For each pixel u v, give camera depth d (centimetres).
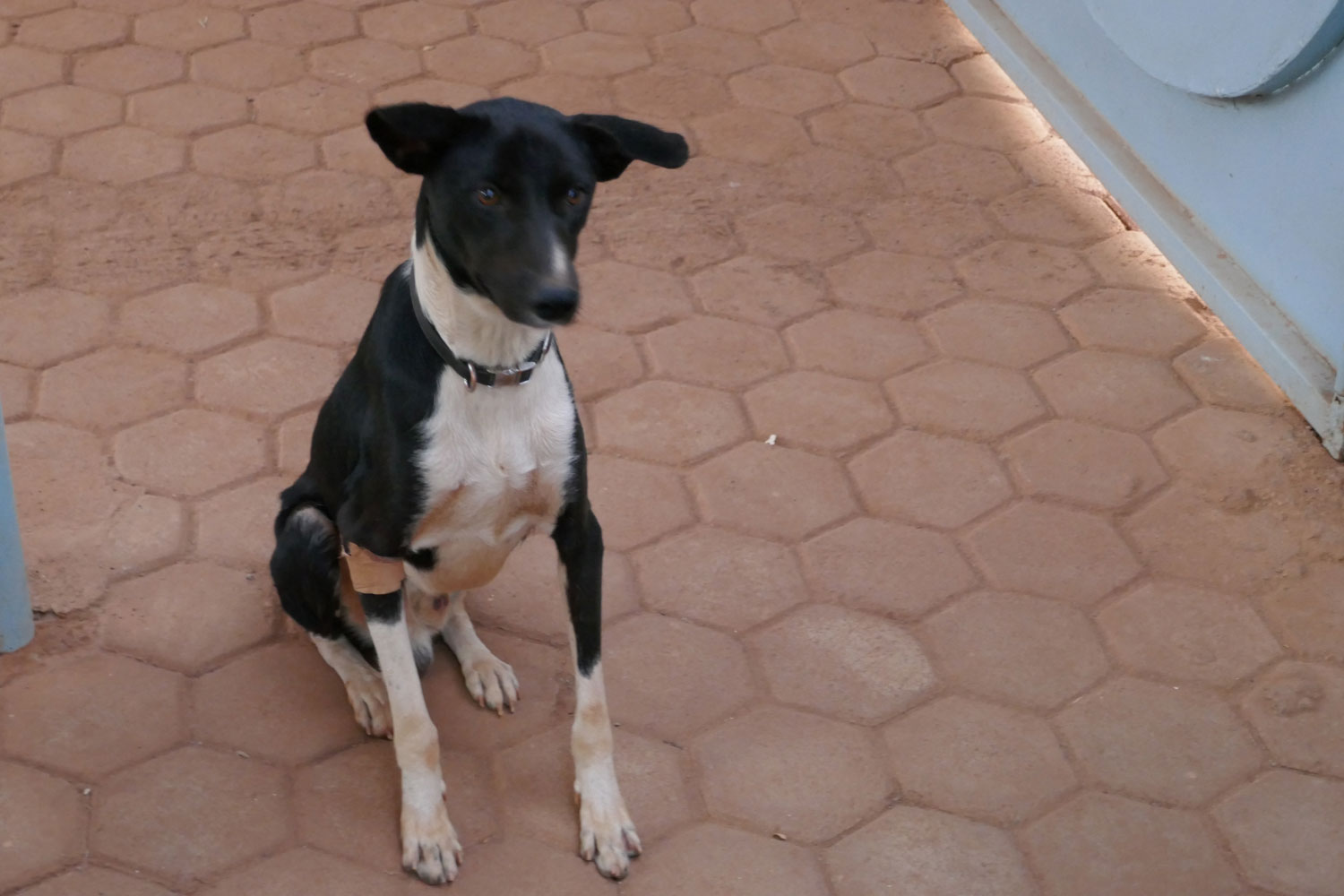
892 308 455
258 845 367
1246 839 375
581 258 461
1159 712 389
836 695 390
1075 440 430
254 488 412
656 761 380
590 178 346
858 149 493
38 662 385
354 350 437
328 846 367
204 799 371
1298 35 424
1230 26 441
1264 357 443
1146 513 418
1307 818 377
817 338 448
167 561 400
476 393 354
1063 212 480
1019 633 399
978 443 430
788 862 370
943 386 439
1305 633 400
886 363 444
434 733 366
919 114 505
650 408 432
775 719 386
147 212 461
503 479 358
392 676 363
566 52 514
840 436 429
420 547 365
